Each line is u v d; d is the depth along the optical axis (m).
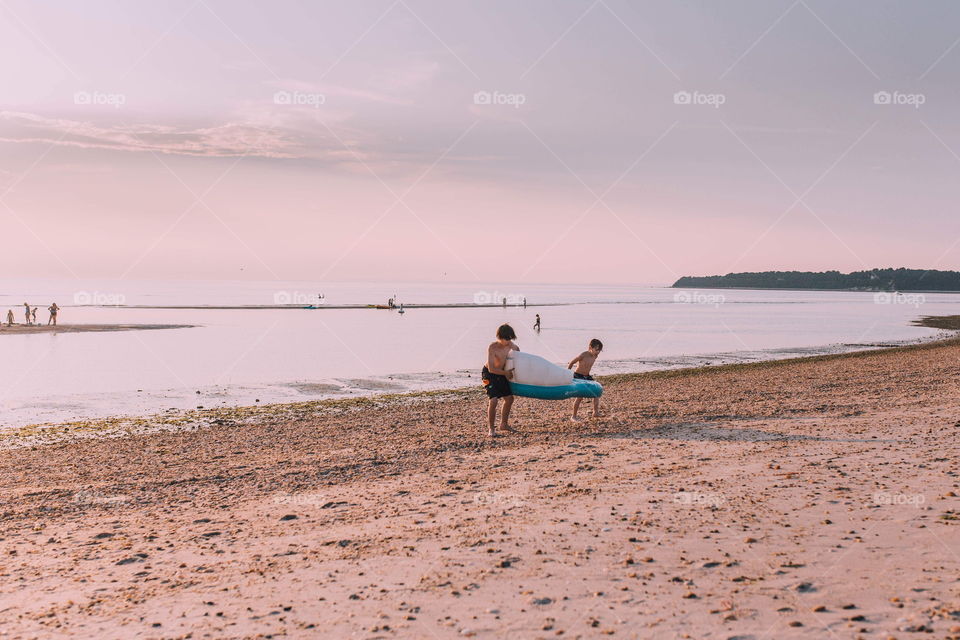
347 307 112.00
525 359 14.52
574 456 11.85
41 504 10.00
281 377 29.39
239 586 6.19
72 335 51.69
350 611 5.46
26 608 5.83
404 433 15.56
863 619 4.88
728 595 5.45
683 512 7.96
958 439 11.91
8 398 23.03
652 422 15.42
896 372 26.75
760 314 113.19
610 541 6.97
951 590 5.32
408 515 8.48
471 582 5.97
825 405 17.55
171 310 96.25
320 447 14.16
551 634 4.86
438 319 81.69
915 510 7.62
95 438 16.12
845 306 164.25
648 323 80.75
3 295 177.62
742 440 12.82
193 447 14.61
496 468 11.17
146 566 6.95
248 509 9.30
